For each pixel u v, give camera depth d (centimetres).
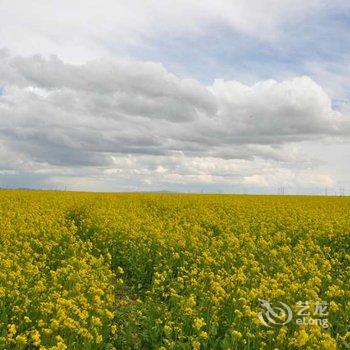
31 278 1122
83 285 1090
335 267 1592
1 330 887
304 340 754
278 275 1132
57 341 790
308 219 2322
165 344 847
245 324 879
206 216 2392
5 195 3709
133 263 1436
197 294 1102
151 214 2623
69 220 2348
